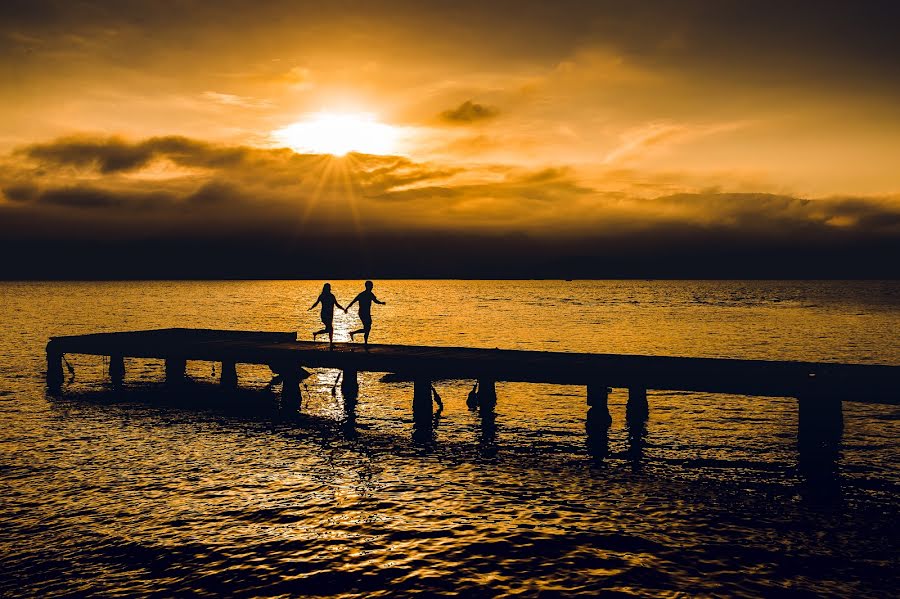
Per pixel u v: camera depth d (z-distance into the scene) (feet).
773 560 34.88
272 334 95.76
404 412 75.36
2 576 32.76
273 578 32.60
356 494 45.55
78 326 205.26
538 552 35.76
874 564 34.47
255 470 51.37
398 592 31.17
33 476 49.34
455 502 43.98
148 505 42.96
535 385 94.22
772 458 55.88
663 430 66.39
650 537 38.04
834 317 262.67
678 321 239.71
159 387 92.27
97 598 30.53
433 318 260.42
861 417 70.54
